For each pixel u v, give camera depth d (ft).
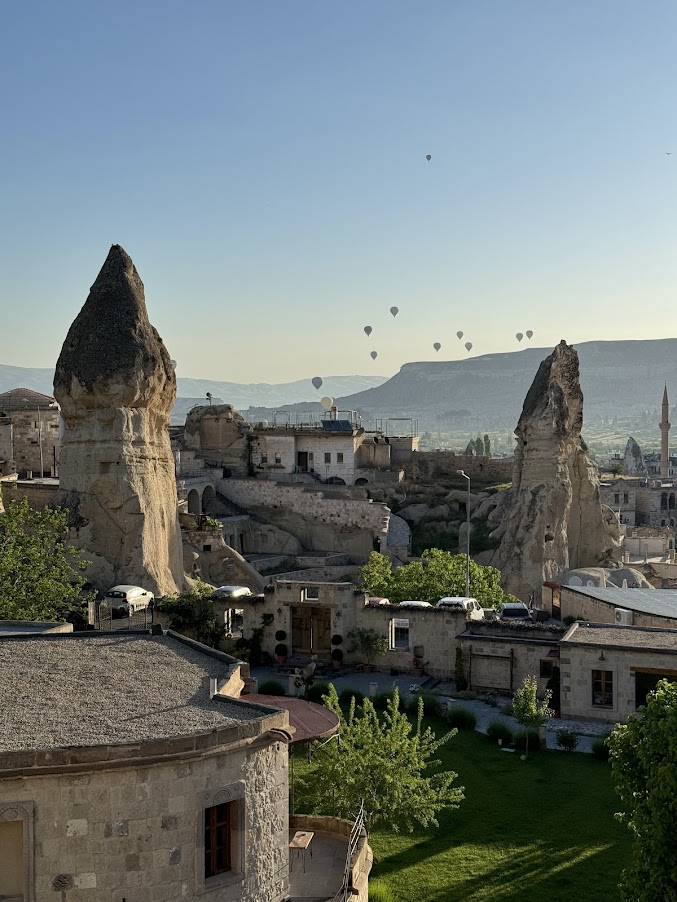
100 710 70.64
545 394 321.73
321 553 324.60
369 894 94.17
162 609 192.54
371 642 186.19
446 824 116.98
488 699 168.76
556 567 304.09
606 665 157.69
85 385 226.17
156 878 63.67
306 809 110.52
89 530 222.48
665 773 81.76
